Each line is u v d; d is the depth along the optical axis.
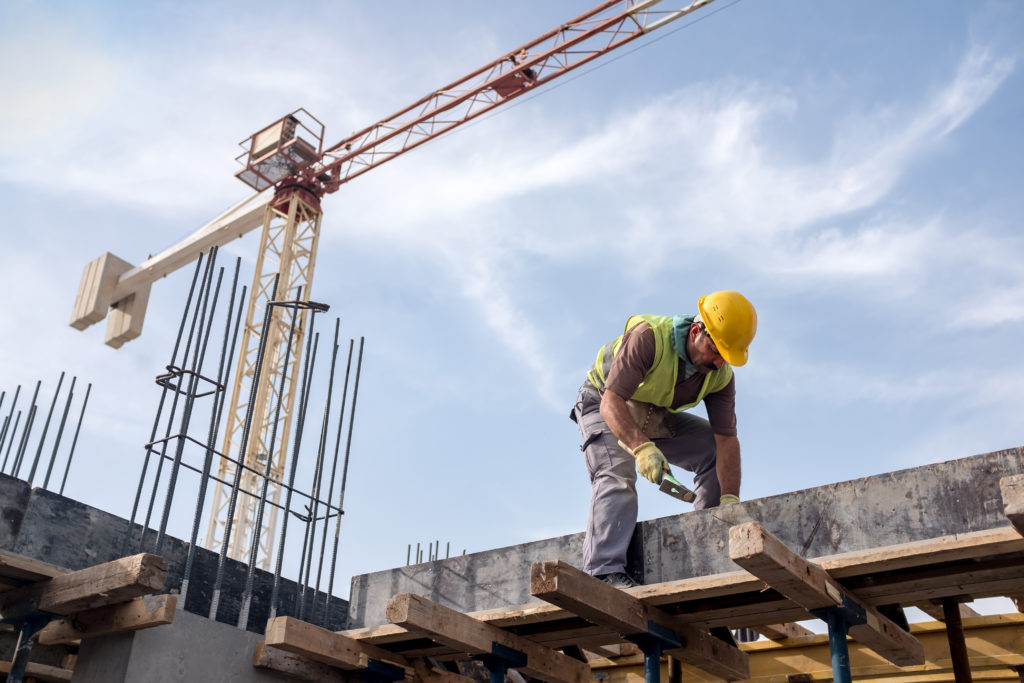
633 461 6.49
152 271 25.27
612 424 6.33
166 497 6.74
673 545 6.06
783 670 7.65
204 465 7.00
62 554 7.28
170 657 6.02
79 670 5.99
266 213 36.78
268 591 7.88
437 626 5.65
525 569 6.71
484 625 5.98
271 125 36.94
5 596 5.84
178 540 7.78
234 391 32.41
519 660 6.13
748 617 5.70
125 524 7.76
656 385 6.69
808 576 4.79
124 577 5.27
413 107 36.75
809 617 5.59
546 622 6.14
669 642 5.68
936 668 7.21
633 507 6.29
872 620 5.30
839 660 4.98
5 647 7.39
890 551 4.84
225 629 6.39
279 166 36.28
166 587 7.50
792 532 5.68
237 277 7.68
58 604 5.54
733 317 6.64
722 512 5.96
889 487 5.49
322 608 8.36
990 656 6.87
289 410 32.50
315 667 6.75
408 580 7.25
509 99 35.72
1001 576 4.94
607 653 7.73
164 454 7.34
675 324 6.73
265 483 7.26
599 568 6.11
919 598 5.34
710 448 7.24
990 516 5.16
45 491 7.30
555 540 6.70
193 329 7.39
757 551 4.53
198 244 35.00
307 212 37.34
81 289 25.12
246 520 29.55
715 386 7.01
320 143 37.91
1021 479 4.07
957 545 4.65
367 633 6.45
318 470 8.02
